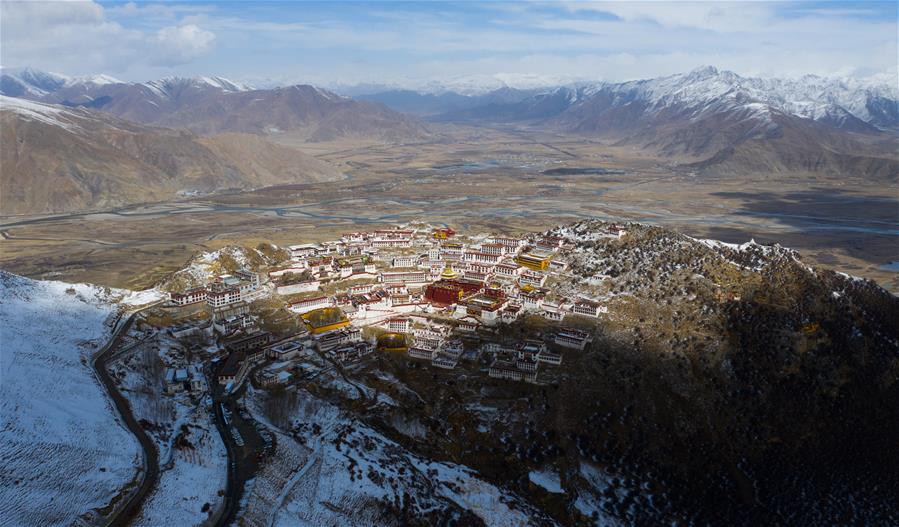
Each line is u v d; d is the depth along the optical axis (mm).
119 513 167375
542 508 189125
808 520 192375
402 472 193750
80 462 183125
